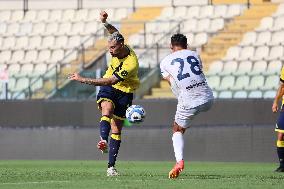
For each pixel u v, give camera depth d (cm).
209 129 4688
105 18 2888
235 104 4972
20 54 7131
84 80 2736
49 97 5703
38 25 7419
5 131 5141
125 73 2770
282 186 2231
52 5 7681
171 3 7231
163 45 6250
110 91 2819
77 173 3023
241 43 6366
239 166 4053
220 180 2511
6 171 3241
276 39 6353
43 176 2770
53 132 5031
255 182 2405
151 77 5819
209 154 4691
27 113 5431
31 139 5088
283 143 3416
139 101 5134
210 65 6131
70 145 4994
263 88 5756
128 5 7400
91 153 4950
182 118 2656
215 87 5894
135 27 6969
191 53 2664
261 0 7081
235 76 5906
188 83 2630
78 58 6450
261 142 4566
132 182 2383
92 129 4938
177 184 2294
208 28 6688
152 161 4762
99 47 6750
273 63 6078
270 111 4897
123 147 4875
